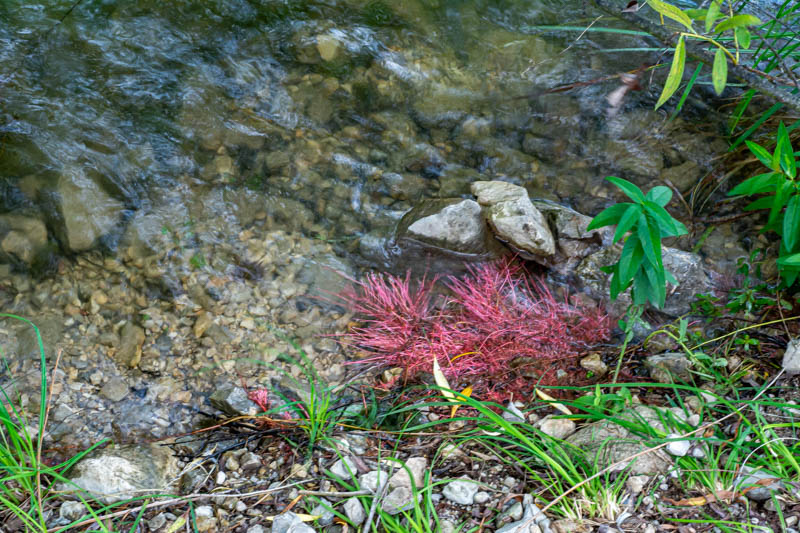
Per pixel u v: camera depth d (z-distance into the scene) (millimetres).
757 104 3281
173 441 2857
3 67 3297
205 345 3002
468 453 2781
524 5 3484
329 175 3240
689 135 3277
